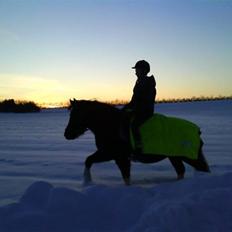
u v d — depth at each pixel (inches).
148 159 319.6
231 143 672.4
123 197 230.7
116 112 324.2
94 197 231.6
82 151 601.0
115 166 429.1
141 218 209.3
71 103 334.0
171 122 322.7
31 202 231.6
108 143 319.3
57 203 224.2
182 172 339.9
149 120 319.3
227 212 209.9
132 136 312.3
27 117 2122.3
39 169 424.5
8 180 359.9
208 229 200.1
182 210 203.5
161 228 193.9
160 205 212.4
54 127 1242.6
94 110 325.1
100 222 219.0
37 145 694.5
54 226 213.9
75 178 370.3
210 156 518.6
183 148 317.1
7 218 215.6
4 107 3408.0
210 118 1461.6
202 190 239.3
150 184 330.3
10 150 622.5
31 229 210.8
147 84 313.3
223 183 247.4
